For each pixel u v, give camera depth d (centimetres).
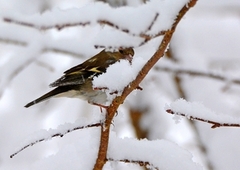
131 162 560
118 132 1348
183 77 1277
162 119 1291
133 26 424
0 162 1197
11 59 1148
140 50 793
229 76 1165
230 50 1345
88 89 845
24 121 1260
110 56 845
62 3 1492
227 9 1337
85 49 1179
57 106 1324
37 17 468
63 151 589
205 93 1252
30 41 1174
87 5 456
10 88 1281
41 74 1289
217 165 1115
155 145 572
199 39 1362
